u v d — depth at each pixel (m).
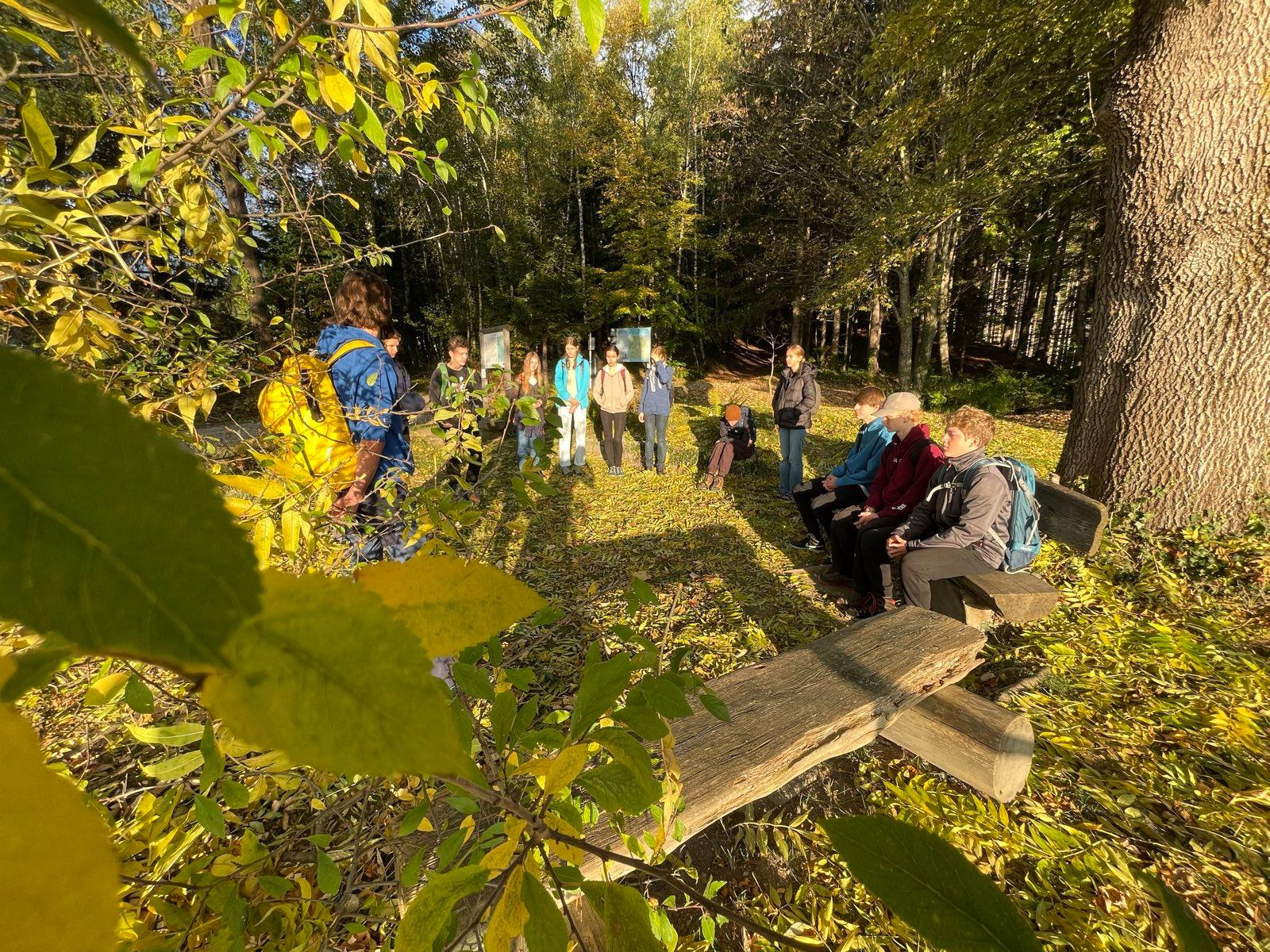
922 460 3.43
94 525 0.08
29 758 0.12
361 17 0.81
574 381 6.87
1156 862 1.80
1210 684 2.48
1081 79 6.42
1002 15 5.95
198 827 0.79
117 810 0.99
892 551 3.13
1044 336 19.97
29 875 0.11
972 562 2.85
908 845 0.21
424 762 0.13
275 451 1.18
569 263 16.47
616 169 14.69
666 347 16.12
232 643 0.11
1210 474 3.43
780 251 16.12
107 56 0.94
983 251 14.92
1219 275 3.29
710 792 1.44
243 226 1.22
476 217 14.31
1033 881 1.77
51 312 0.94
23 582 0.08
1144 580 3.26
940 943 0.20
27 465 0.08
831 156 13.57
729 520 5.30
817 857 1.91
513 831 0.47
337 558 1.17
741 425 6.39
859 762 2.32
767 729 1.66
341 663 0.13
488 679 0.76
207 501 0.09
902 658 1.97
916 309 13.28
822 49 13.42
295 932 0.81
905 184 10.02
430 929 0.41
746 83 14.88
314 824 0.95
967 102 7.27
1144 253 3.53
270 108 0.95
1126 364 3.64
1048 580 3.38
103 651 0.09
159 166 0.89
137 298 1.11
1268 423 3.32
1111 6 5.17
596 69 15.65
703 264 18.66
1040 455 6.92
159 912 0.69
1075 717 2.38
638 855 0.75
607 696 0.54
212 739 0.72
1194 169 3.30
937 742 2.13
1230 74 3.16
